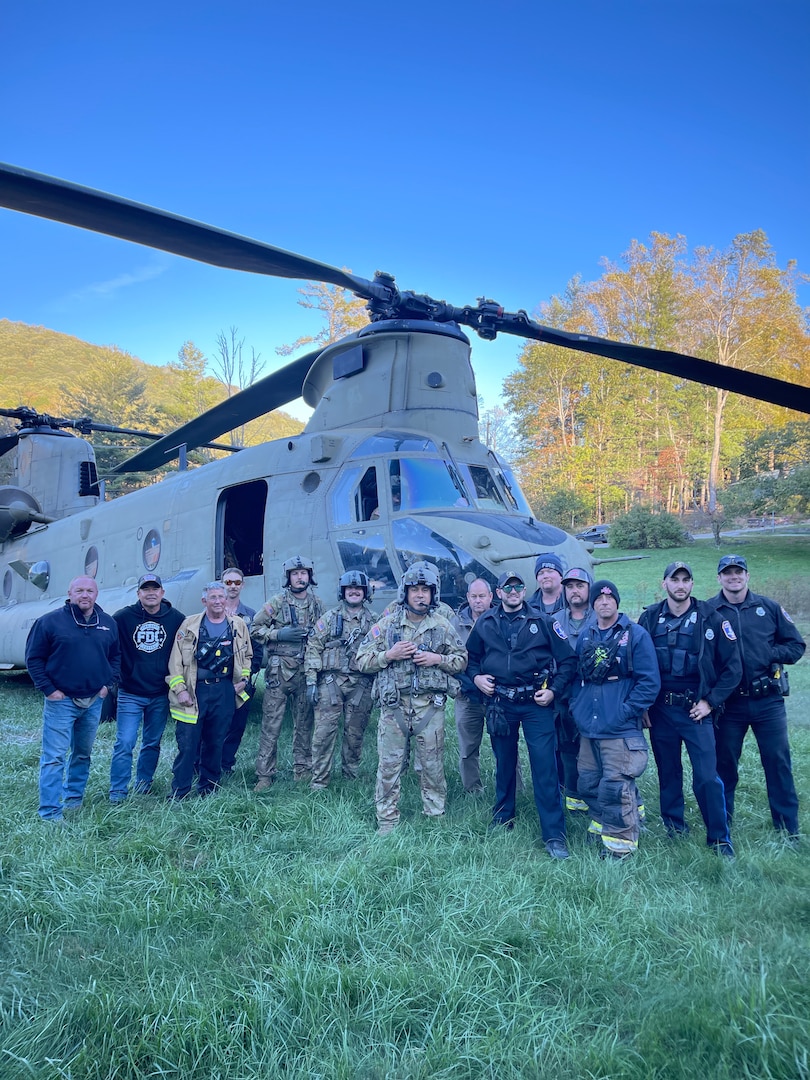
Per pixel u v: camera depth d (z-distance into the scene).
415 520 5.80
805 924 2.97
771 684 4.16
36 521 11.19
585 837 4.09
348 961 2.68
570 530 43.38
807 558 27.47
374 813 4.40
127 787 4.71
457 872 3.38
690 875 3.47
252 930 2.94
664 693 4.07
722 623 4.08
